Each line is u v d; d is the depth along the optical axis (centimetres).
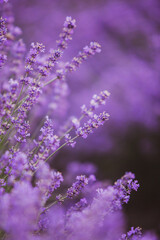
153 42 496
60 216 105
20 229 71
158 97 458
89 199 161
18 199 71
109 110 442
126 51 521
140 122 446
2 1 112
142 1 575
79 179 110
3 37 113
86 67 479
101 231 111
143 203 405
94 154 422
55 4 554
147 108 446
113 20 543
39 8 534
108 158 430
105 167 425
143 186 421
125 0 579
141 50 521
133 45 536
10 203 73
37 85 112
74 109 421
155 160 434
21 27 503
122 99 455
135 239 114
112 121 443
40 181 92
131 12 556
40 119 256
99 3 581
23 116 109
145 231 339
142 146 440
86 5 578
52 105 166
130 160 436
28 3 535
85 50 119
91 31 526
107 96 112
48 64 113
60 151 387
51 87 163
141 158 437
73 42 513
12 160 101
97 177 407
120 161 434
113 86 459
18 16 511
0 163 101
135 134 448
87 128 111
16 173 90
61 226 95
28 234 80
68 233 94
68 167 304
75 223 94
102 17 545
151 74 473
